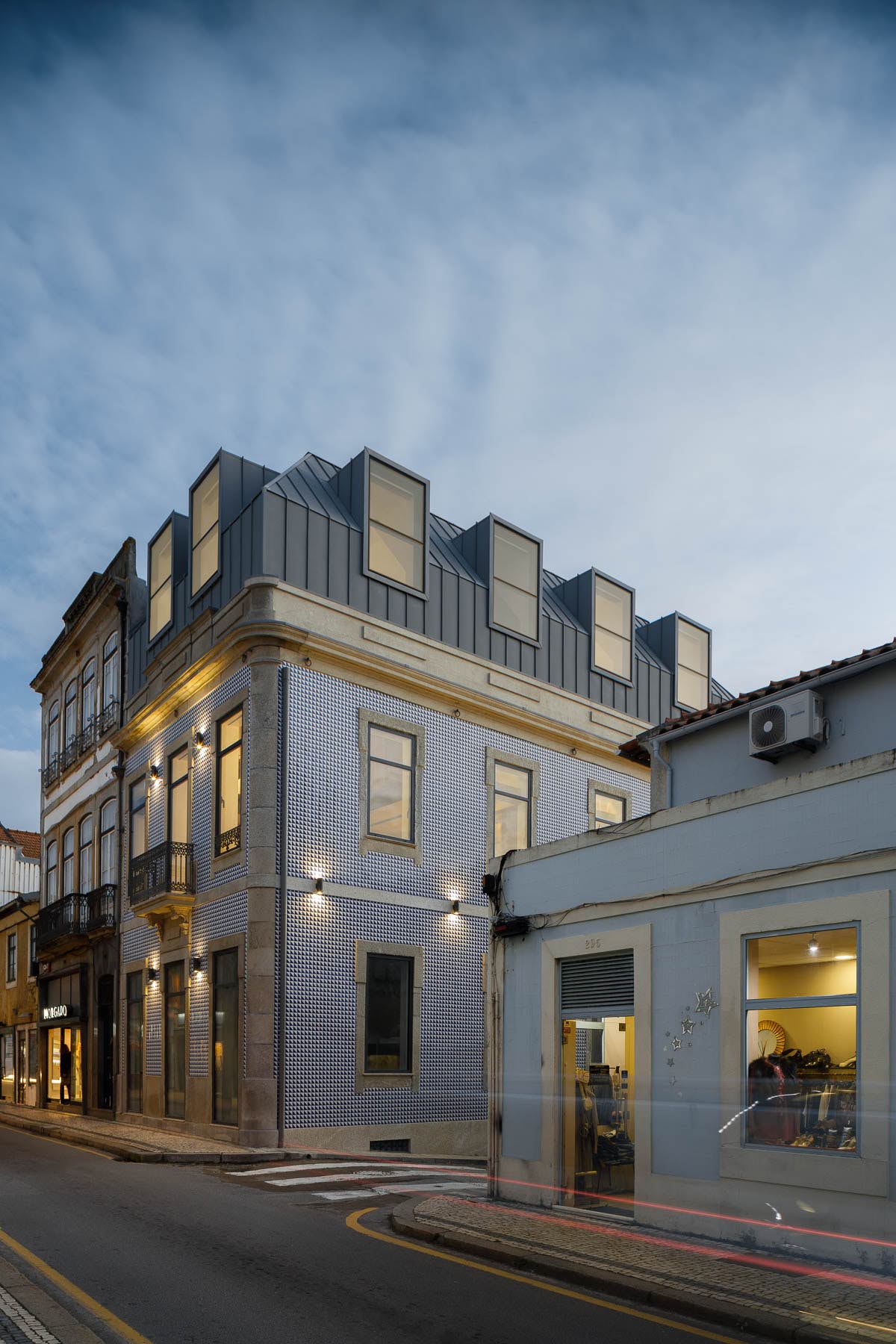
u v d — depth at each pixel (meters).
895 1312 7.46
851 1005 9.48
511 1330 7.20
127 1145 19.08
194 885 22.59
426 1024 21.66
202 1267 8.84
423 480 23.84
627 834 11.98
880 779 9.48
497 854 23.75
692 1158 10.45
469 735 23.70
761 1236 9.62
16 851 43.78
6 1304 7.45
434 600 23.50
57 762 33.88
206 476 23.88
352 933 20.75
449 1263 9.30
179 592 24.92
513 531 25.61
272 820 20.11
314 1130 19.47
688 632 29.92
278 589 20.80
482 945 23.02
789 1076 9.80
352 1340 6.83
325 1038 19.98
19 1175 15.05
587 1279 8.56
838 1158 9.10
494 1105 13.12
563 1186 11.98
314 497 22.22
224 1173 15.85
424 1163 18.53
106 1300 7.72
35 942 32.56
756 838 10.51
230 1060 20.56
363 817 21.39
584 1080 12.50
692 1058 10.72
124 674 28.44
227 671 21.98
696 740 16.09
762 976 10.29
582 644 26.67
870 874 9.41
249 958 19.72
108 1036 27.80
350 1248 9.80
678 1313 7.77
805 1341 6.97
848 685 13.83
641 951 11.51
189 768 23.61
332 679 21.38
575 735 25.61
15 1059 36.44
